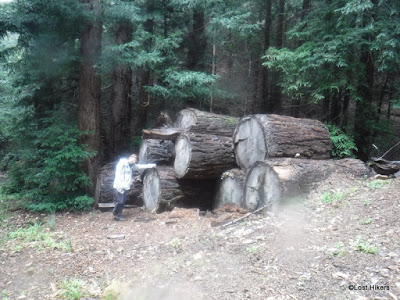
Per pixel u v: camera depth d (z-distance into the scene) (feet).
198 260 16.29
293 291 12.44
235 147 26.35
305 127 24.72
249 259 15.46
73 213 29.55
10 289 15.10
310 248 15.24
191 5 37.93
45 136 30.19
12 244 20.80
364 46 32.83
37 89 34.32
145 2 40.52
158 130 28.02
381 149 44.29
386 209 17.20
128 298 13.75
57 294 14.28
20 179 34.88
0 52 31.55
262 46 53.83
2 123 41.09
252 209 22.40
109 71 33.30
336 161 24.80
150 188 28.89
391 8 29.76
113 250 19.49
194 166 25.44
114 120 41.86
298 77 34.76
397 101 31.60
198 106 43.91
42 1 28.14
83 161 31.65
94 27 32.30
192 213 24.82
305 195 21.09
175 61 40.16
